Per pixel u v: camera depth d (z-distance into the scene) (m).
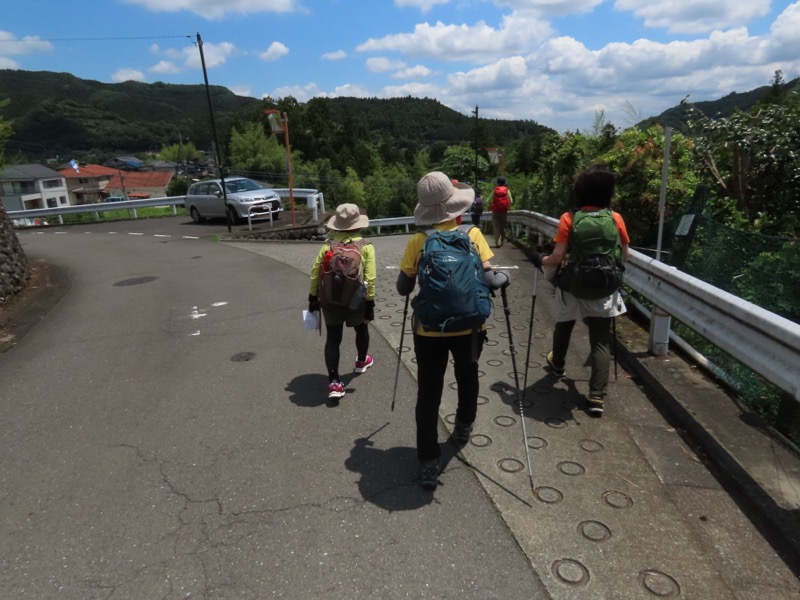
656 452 3.33
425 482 3.03
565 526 2.71
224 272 9.91
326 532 2.74
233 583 2.43
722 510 2.78
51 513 2.98
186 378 4.85
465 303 2.82
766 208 7.89
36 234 18.78
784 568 2.40
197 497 3.08
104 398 4.48
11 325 6.96
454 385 4.40
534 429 3.64
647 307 5.95
